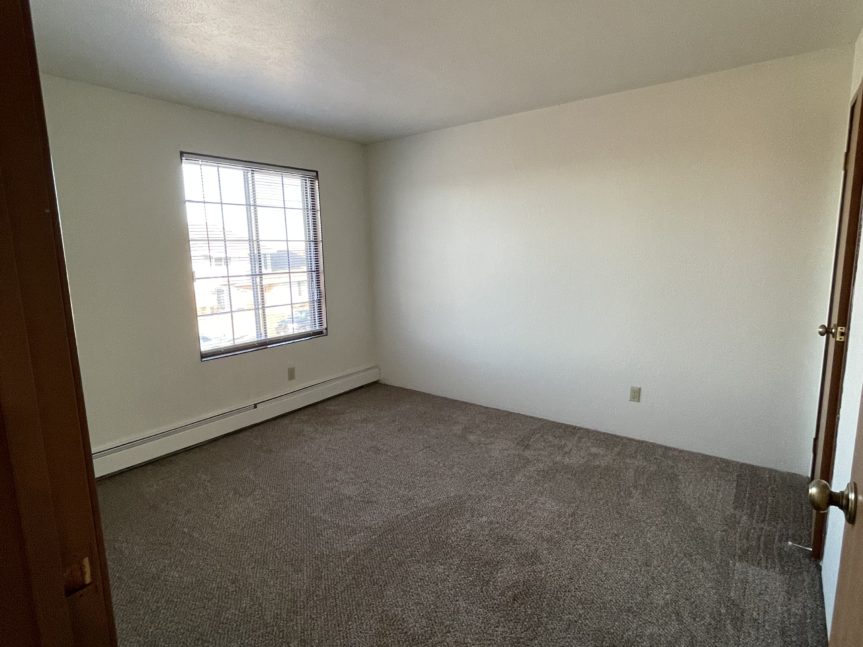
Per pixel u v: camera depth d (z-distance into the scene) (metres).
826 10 1.94
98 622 0.51
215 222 3.30
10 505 0.40
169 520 2.32
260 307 3.66
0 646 0.40
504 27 2.04
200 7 1.81
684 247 2.87
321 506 2.43
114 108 2.73
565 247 3.33
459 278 3.94
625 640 1.57
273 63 2.38
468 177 3.73
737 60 2.47
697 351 2.92
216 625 1.66
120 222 2.80
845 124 2.34
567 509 2.36
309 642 1.58
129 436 2.93
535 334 3.58
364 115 3.36
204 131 3.16
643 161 2.93
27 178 0.41
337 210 4.14
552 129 3.25
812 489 0.80
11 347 0.39
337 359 4.30
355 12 1.88
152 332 3.00
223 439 3.32
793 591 1.78
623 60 2.44
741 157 2.62
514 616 1.68
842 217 2.18
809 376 2.59
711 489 2.53
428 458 2.96
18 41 0.40
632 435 3.24
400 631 1.62
